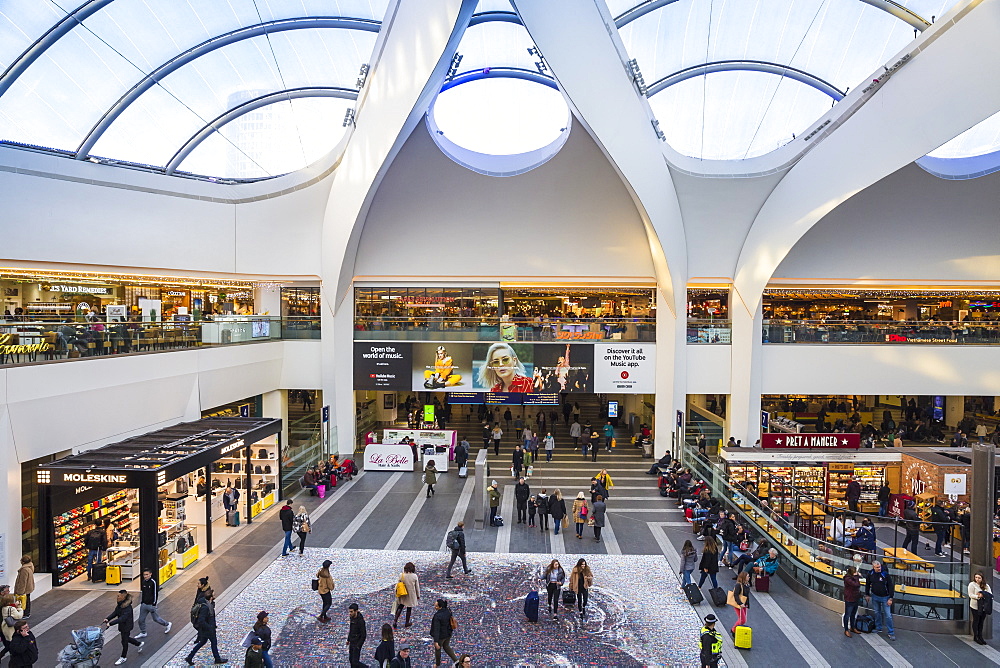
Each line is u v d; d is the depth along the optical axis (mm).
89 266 19719
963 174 22281
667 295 24938
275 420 18531
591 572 12602
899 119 17859
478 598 12484
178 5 18828
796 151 22453
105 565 13312
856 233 24578
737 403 25391
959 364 24828
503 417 33125
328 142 25922
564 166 23594
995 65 14711
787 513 16422
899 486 18172
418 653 10359
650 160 21516
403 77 18547
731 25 22203
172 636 10844
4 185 17500
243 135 24922
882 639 11164
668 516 17984
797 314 28641
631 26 21812
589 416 33500
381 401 31156
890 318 28438
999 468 15422
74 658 9156
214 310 26250
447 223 25266
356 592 12672
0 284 19656
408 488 20750
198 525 16172
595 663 10172
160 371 17531
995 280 25000
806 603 12695
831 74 23797
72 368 14258
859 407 30703
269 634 9422
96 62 19031
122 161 21125
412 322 25250
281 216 24031
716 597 12328
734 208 24062
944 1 19438
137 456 13586
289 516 14711
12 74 17750
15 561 12711
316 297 25234
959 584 11680
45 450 13500
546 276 26000
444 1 16203
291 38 21641
